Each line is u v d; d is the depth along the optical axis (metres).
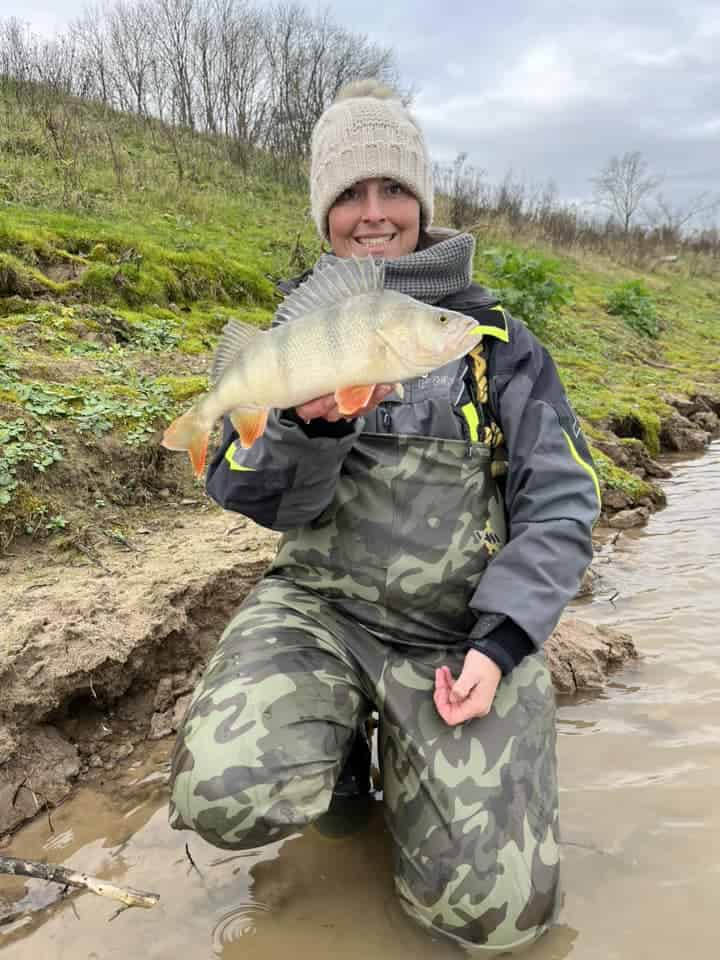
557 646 1.81
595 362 6.00
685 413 5.25
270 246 5.84
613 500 3.15
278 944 1.05
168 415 2.51
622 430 4.39
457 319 0.99
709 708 1.65
